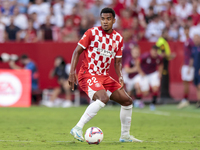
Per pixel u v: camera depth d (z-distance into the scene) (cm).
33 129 2517
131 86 4775
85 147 1681
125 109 1891
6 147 1669
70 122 3039
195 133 2378
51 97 4809
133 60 4731
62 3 6041
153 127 2744
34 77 4734
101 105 1777
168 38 5556
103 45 1847
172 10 6206
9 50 4716
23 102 4619
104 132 2402
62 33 5147
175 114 3925
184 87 4644
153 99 4722
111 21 1830
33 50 4741
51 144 1786
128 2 6234
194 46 4559
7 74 4572
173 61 5034
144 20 5859
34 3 6038
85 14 5931
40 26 5353
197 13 5731
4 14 5788
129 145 1778
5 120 3136
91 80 1839
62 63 4769
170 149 1659
